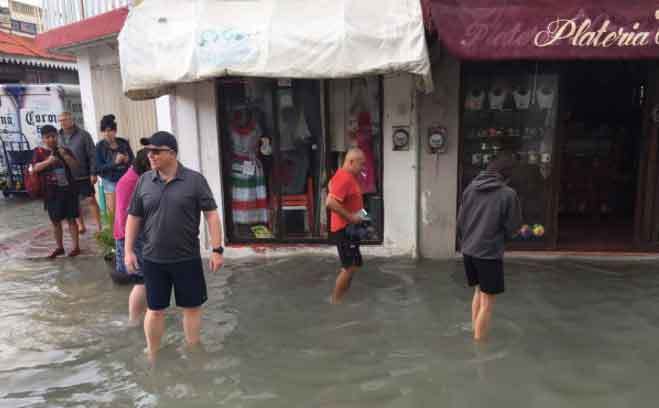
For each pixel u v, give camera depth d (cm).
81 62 990
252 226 758
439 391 395
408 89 676
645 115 675
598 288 589
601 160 880
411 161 693
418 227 708
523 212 718
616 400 379
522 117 704
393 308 546
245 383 411
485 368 425
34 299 593
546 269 655
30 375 428
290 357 450
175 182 432
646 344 460
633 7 559
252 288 613
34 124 1195
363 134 717
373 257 718
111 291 615
